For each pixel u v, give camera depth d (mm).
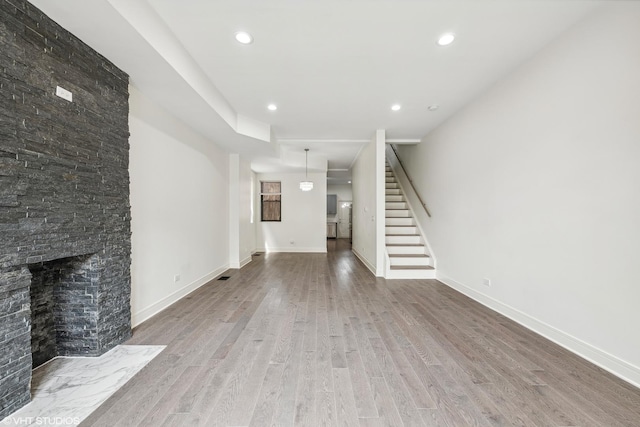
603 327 1977
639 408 1563
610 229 1920
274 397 1661
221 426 1430
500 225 3082
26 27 1593
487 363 2049
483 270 3404
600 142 1982
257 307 3289
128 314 2459
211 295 3777
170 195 3379
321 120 4398
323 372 1927
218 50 2529
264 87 3246
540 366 2006
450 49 2494
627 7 1809
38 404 1588
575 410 1552
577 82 2150
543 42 2398
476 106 3518
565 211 2270
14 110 1524
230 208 5680
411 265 5023
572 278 2215
